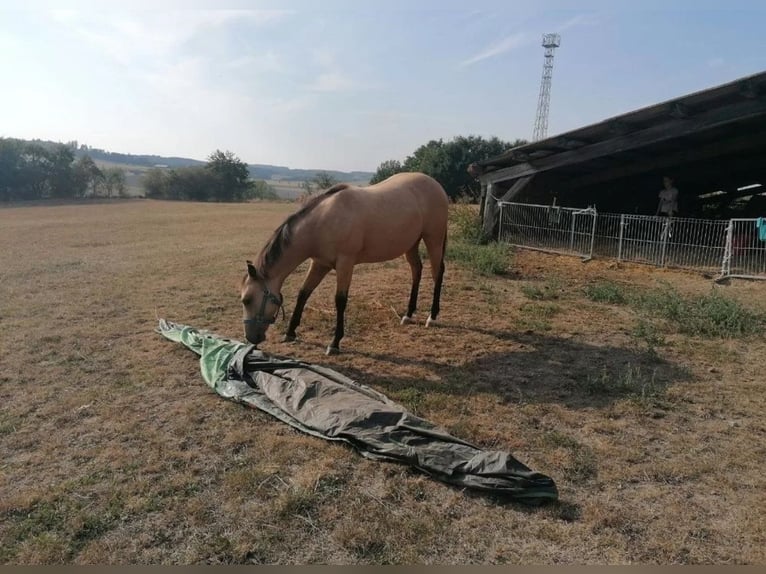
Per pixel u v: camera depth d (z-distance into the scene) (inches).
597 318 249.4
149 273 370.6
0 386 167.3
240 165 2610.7
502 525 101.4
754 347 206.8
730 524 101.6
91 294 301.9
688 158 451.2
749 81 287.3
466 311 262.1
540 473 109.7
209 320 248.1
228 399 157.2
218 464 122.6
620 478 117.3
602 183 619.5
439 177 1374.3
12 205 1752.0
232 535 98.3
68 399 156.9
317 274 210.4
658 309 255.4
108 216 1116.5
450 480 113.7
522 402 155.8
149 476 117.2
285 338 214.2
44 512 103.7
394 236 205.5
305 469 119.9
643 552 94.2
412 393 160.6
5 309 266.1
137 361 191.0
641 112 339.6
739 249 366.0
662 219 394.6
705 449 130.0
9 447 130.0
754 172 563.8
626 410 150.9
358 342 213.8
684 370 182.7
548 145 417.7
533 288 301.4
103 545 95.2
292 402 148.4
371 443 125.7
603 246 460.8
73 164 2305.6
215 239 616.7
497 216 501.0
